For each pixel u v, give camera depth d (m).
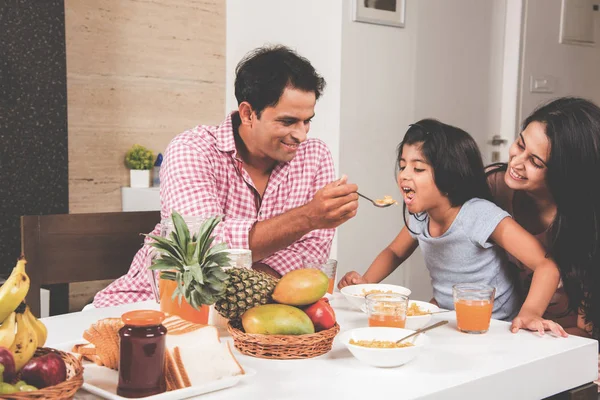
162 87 3.58
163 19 3.55
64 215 1.79
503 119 3.99
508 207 2.00
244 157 1.88
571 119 1.76
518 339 1.27
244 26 3.69
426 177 1.74
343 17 3.22
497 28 3.92
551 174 1.76
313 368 1.07
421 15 3.54
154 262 1.16
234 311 1.15
